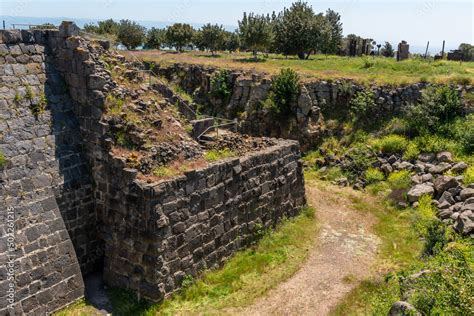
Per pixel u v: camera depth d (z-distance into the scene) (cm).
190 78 3659
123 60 1600
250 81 3231
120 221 1299
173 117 1583
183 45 5322
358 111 2855
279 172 1816
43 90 1368
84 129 1385
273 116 2975
